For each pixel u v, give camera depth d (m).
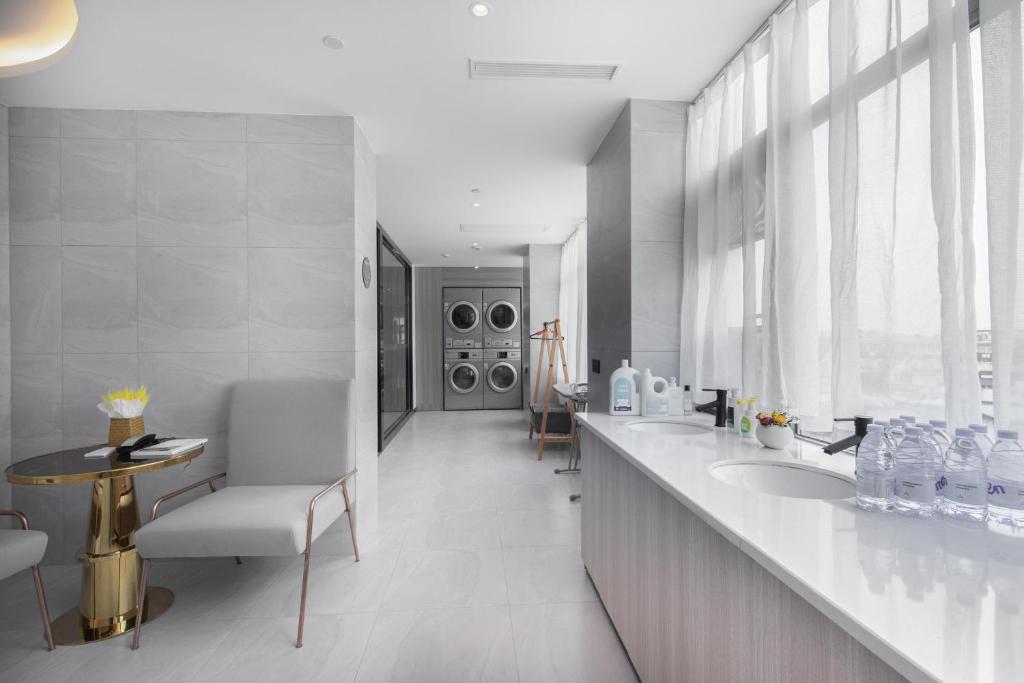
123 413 2.23
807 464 1.44
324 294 2.71
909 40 1.33
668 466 1.44
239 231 2.67
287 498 2.18
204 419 2.64
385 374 5.54
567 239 6.21
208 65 2.24
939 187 1.19
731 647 1.03
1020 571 0.78
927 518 1.01
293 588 2.27
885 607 0.67
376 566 2.49
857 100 1.47
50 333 2.58
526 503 3.45
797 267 1.78
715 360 2.33
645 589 1.54
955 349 1.16
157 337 2.62
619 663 1.72
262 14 1.90
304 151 2.71
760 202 2.09
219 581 2.35
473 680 1.64
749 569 0.96
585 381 5.13
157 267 2.63
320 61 2.23
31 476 1.79
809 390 1.75
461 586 2.28
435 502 3.47
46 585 2.37
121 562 2.06
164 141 2.64
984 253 1.17
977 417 1.13
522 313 8.41
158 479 2.62
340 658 1.76
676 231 2.63
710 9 1.92
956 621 0.63
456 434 6.10
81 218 2.60
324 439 2.51
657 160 2.62
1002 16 1.03
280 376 2.68
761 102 2.12
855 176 1.46
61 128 2.60
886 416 1.38
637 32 2.05
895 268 1.35
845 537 0.92
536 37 2.08
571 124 2.89
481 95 2.54
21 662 1.76
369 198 3.10
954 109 1.17
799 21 1.74
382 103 2.61
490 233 5.88
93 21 1.92
